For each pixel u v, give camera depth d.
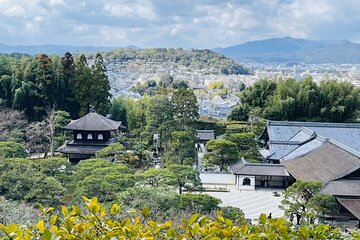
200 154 49.38
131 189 21.58
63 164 30.44
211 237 3.89
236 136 43.06
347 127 47.47
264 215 4.35
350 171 27.89
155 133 46.56
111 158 38.19
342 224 24.16
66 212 3.86
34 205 21.52
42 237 3.51
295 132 47.62
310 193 24.73
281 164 38.44
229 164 40.78
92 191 23.23
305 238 4.31
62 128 46.28
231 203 32.72
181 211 20.62
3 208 16.00
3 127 44.75
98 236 3.75
